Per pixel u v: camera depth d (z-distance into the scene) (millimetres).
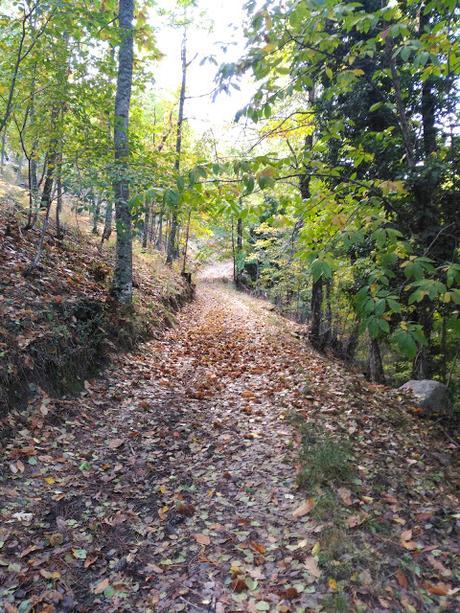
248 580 2740
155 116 20141
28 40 5984
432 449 4805
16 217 8773
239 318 14859
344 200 3492
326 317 13977
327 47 3059
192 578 2777
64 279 7219
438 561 2891
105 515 3375
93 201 6410
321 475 3779
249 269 33500
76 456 4156
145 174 5531
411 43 2768
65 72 6238
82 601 2568
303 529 3197
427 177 3469
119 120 6734
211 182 2727
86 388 5453
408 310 4555
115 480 3883
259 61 2918
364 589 2621
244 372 7746
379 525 3223
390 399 6383
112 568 2854
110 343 6699
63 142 6371
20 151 8695
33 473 3725
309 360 9062
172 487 3840
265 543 3094
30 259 7031
